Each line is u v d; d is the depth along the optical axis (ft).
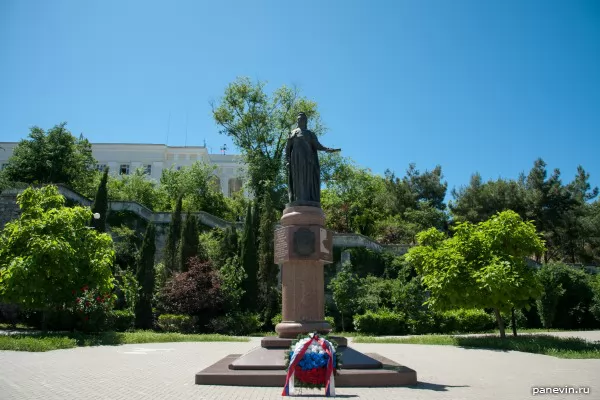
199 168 163.12
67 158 130.72
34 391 25.88
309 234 36.22
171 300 83.66
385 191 165.17
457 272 59.00
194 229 92.53
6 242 61.72
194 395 25.17
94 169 151.94
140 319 84.43
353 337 75.46
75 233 63.36
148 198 147.84
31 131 129.49
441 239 70.28
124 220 104.53
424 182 168.45
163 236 106.83
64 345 50.83
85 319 69.72
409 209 152.25
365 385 28.94
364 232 150.30
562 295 97.55
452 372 36.81
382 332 82.48
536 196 135.74
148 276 86.89
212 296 82.89
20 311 79.82
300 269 36.09
